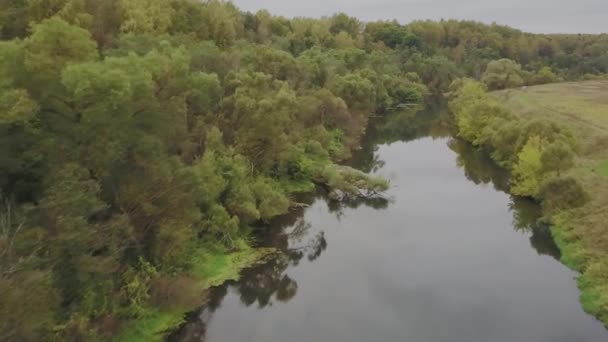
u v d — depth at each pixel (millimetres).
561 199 44500
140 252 30797
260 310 32312
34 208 23000
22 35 46312
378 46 167375
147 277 29266
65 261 23797
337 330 30031
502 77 137250
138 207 30000
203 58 54969
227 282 35156
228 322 30781
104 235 25922
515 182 53031
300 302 33344
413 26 199500
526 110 92000
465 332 29641
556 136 56406
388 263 39156
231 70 55406
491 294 34094
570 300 33031
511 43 191500
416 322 30797
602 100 99875
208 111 47000
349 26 176750
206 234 38344
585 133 69500
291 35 124250
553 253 40438
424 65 152750
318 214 49688
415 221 48281
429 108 125000
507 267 38156
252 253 39500
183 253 33281
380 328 30109
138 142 29219
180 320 29859
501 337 29031
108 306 26750
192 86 37438
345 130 79625
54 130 26969
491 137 69750
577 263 37188
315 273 37438
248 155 49156
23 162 25359
